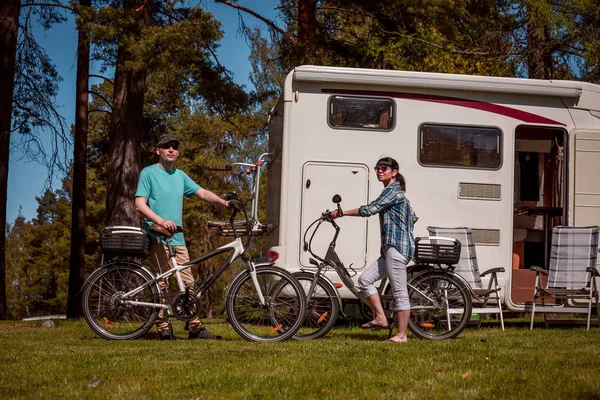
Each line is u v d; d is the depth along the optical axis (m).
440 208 8.55
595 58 15.41
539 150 9.88
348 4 14.50
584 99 8.86
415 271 7.03
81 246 16.69
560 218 9.84
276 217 8.72
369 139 8.50
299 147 8.42
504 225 8.63
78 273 16.55
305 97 8.47
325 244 8.35
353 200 8.43
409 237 6.61
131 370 4.88
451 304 7.07
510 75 15.54
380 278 6.76
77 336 7.46
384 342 6.50
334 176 8.43
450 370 4.83
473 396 3.97
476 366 4.95
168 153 7.15
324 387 4.25
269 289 6.77
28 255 54.09
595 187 8.82
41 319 10.95
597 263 8.68
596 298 8.29
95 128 24.95
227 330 8.06
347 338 7.02
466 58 15.61
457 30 14.71
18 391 4.19
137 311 6.94
